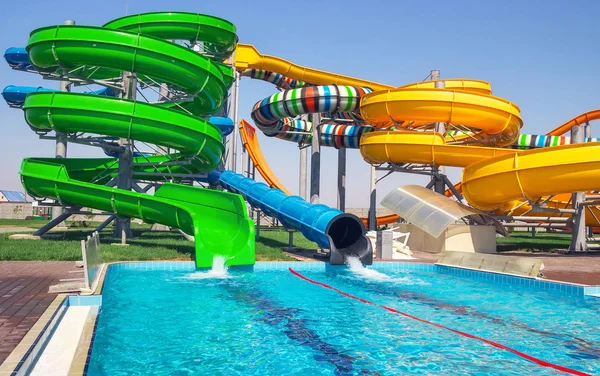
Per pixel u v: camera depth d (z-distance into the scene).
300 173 34.41
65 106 15.61
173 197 16.64
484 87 28.00
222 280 12.14
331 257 14.41
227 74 24.53
